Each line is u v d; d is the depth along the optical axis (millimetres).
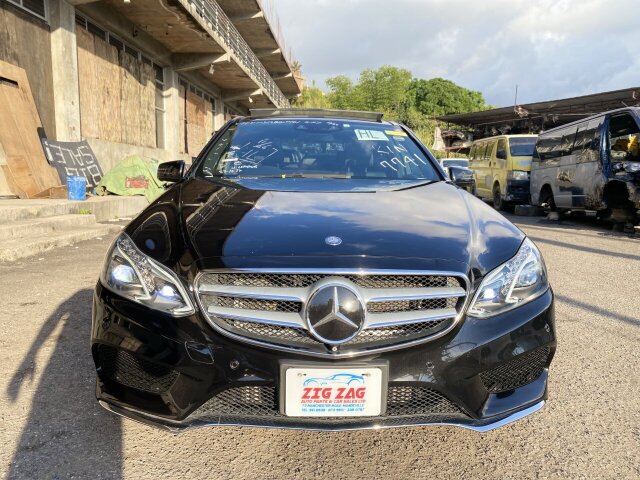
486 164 15484
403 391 1994
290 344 1916
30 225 6645
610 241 8188
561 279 5441
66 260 5797
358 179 3105
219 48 17281
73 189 8805
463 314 2016
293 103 50344
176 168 3258
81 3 11156
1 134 8641
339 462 2176
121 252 2193
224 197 2598
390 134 3738
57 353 3186
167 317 1975
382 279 1972
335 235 2107
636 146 8797
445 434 2416
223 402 1981
